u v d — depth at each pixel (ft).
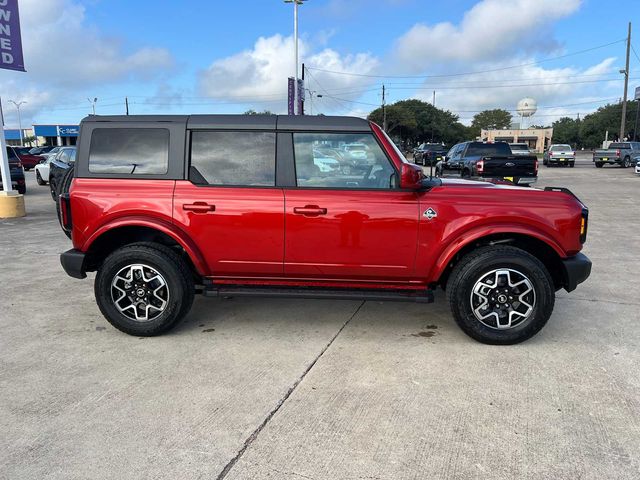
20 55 34.88
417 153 121.90
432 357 12.76
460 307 13.26
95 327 14.85
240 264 13.71
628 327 14.83
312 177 13.53
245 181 13.61
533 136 288.51
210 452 8.86
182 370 12.05
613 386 11.21
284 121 13.58
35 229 32.17
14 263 22.86
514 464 8.52
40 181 66.03
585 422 9.77
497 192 13.44
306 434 9.39
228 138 13.61
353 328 14.84
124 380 11.53
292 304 17.06
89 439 9.24
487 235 13.33
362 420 9.86
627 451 8.87
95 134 13.82
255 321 15.42
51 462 8.59
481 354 12.93
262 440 9.21
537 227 13.12
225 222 13.41
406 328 14.84
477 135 340.80
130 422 9.79
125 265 13.66
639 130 171.01
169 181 13.62
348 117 13.70
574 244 13.28
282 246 13.43
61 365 12.31
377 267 13.47
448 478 8.18
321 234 13.28
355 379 11.57
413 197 13.23
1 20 33.53
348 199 13.20
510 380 11.50
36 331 14.55
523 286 13.16
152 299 13.94
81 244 13.87
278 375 11.78
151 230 14.51
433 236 13.17
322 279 13.85
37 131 237.04
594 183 67.46
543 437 9.29
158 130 13.70
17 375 11.78
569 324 15.07
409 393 10.91
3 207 36.65
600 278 20.20
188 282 13.89
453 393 10.91
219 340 13.92
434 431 9.48
